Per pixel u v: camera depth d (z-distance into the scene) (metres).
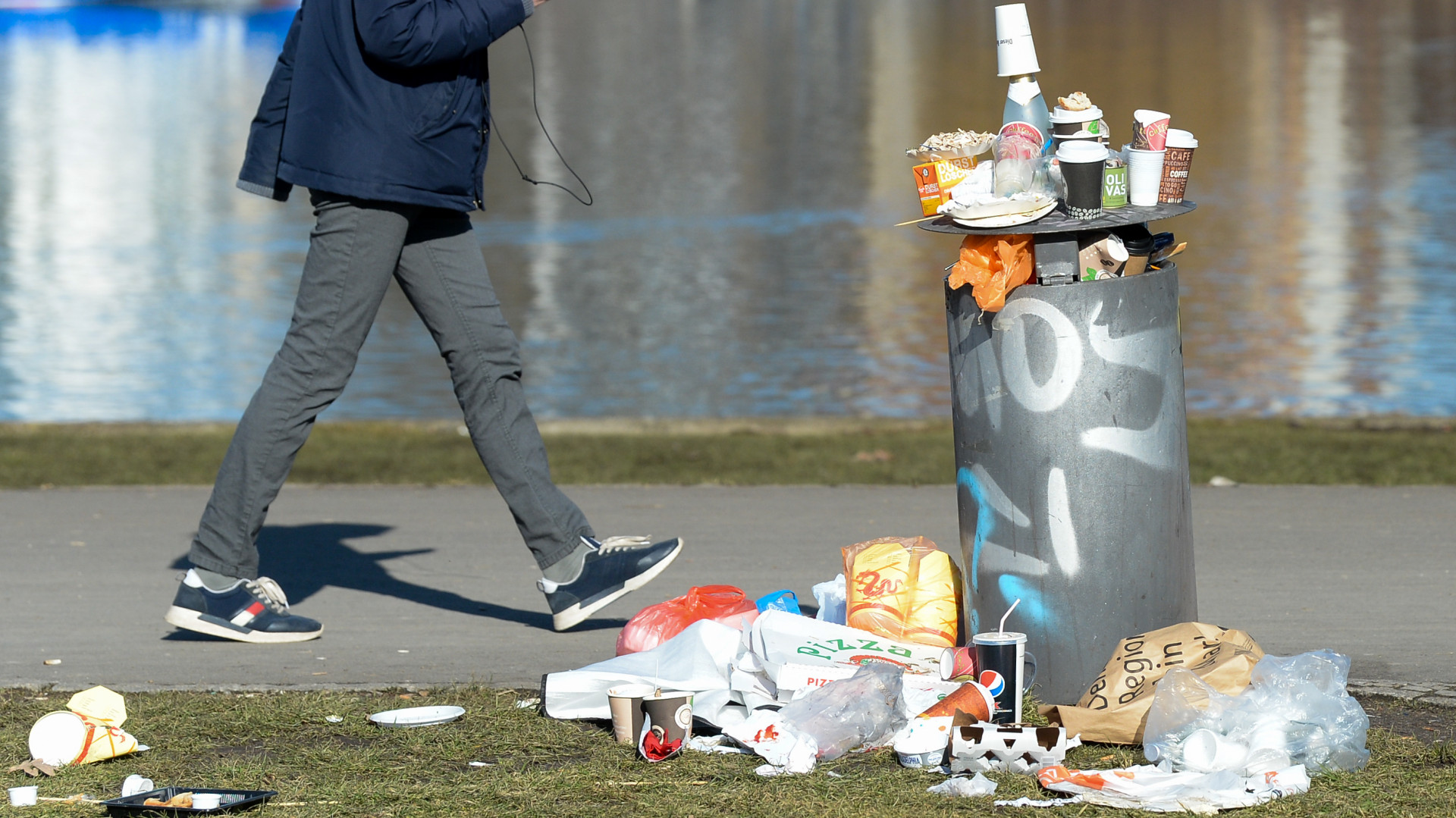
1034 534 16.70
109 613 22.70
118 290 72.31
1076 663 16.78
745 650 17.33
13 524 28.89
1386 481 31.78
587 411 47.47
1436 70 176.62
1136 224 17.08
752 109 166.38
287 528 28.66
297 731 16.75
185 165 129.75
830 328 59.44
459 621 22.12
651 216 94.19
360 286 19.98
